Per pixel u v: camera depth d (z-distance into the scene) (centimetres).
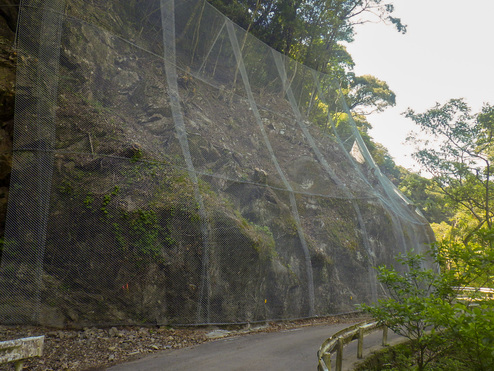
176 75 940
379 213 1471
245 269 907
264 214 1039
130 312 752
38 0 733
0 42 835
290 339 823
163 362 605
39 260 664
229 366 598
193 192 864
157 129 877
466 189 2416
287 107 1307
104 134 792
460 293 577
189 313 812
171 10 953
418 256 640
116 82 840
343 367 613
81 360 587
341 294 1180
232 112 1095
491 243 563
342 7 2203
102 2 846
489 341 402
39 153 693
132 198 781
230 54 1113
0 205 736
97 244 730
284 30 1744
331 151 1425
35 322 649
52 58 735
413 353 720
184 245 820
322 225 1229
